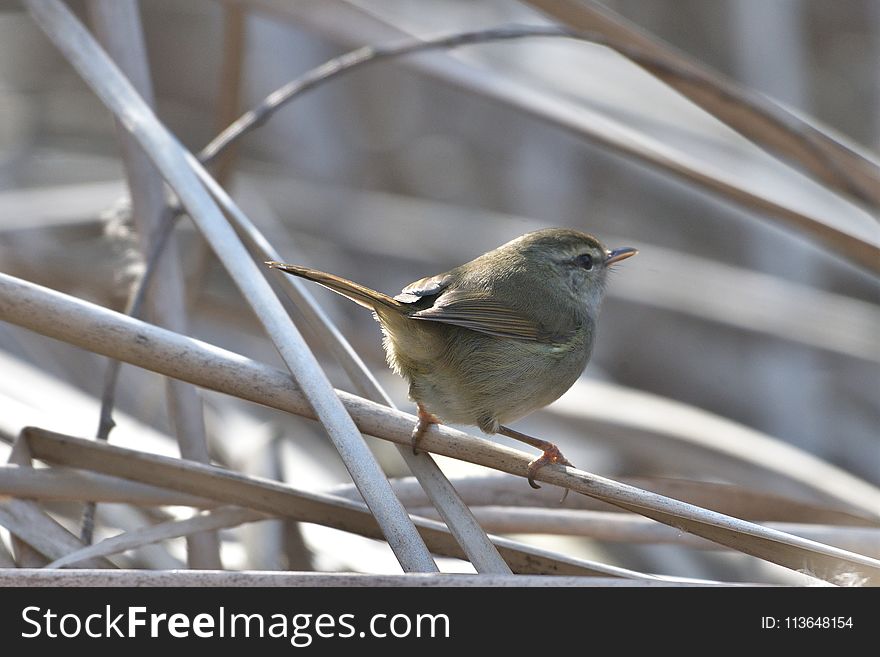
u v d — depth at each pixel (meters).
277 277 8.58
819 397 13.69
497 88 11.02
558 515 8.50
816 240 10.84
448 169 18.05
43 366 13.16
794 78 14.14
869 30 16.77
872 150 15.64
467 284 9.05
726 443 10.88
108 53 9.78
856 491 10.05
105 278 12.75
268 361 14.02
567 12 10.32
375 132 17.39
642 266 14.56
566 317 9.17
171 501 8.22
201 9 17.89
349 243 15.84
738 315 13.88
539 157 16.72
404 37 11.55
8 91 17.20
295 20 11.43
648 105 12.66
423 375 8.75
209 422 11.83
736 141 12.60
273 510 7.77
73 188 14.59
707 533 7.19
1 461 8.41
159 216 9.45
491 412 8.87
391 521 6.90
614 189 16.78
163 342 7.31
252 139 17.45
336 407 7.28
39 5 9.23
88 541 8.02
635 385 15.82
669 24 17.38
